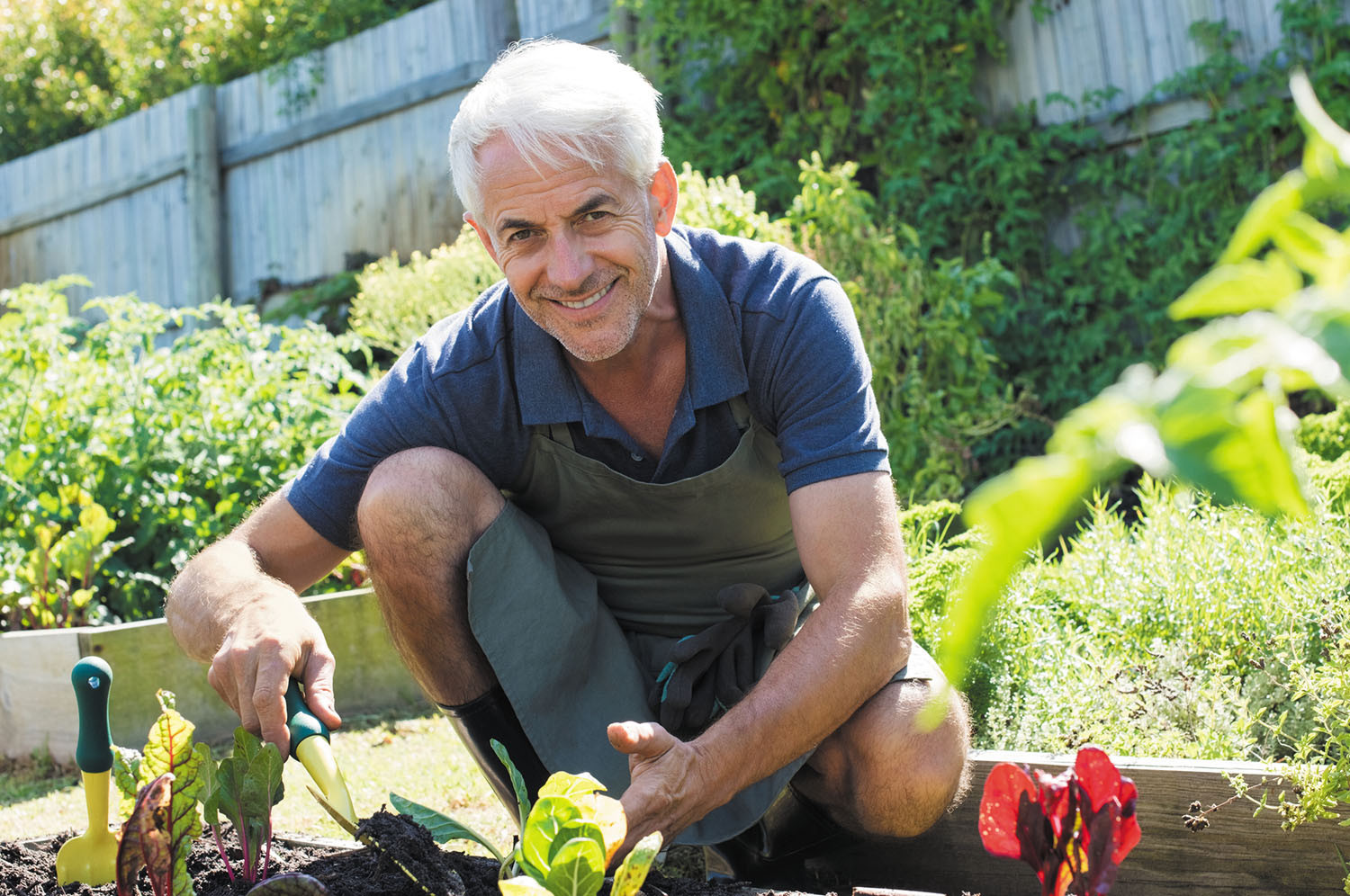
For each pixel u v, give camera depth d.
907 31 5.18
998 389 5.05
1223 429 0.28
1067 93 5.09
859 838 1.75
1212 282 0.33
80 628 3.33
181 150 7.72
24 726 3.11
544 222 1.55
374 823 1.33
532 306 1.62
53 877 1.46
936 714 0.42
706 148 5.45
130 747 3.04
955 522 3.74
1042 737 2.09
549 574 1.73
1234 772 1.61
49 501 3.65
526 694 1.66
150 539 3.77
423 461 1.68
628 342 1.64
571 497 1.82
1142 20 4.89
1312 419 3.17
